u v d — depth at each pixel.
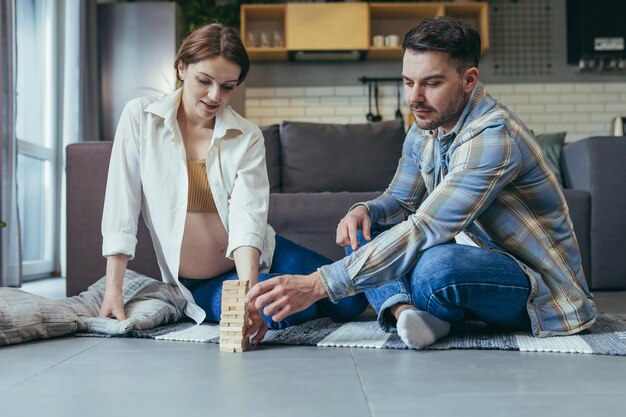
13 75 3.83
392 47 5.85
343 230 1.80
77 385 1.18
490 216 1.65
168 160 1.93
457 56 1.53
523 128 1.60
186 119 1.97
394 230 1.53
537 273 1.62
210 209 1.99
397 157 3.60
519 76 6.23
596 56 5.89
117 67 5.46
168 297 2.04
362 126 3.65
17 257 3.86
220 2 6.30
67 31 4.93
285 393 1.10
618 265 3.50
